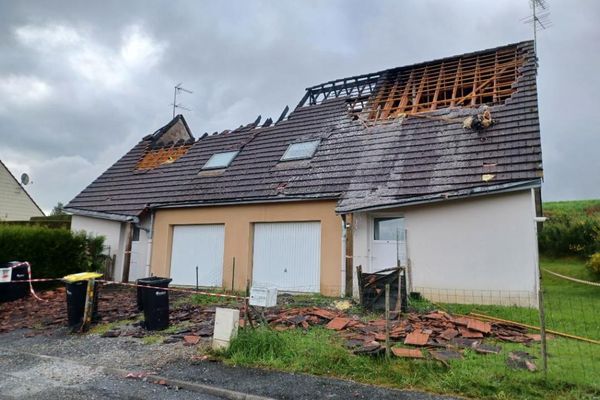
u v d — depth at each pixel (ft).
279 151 48.85
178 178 53.16
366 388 14.85
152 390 15.81
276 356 18.30
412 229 34.37
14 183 97.86
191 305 32.35
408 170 36.83
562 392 13.73
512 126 35.47
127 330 25.29
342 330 22.80
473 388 14.19
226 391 15.11
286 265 40.70
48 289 43.47
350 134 45.83
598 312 28.40
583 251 60.08
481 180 32.24
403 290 27.94
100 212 53.31
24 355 20.89
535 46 45.06
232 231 43.88
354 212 35.60
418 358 17.12
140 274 49.96
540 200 38.93
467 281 31.78
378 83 52.13
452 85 46.26
